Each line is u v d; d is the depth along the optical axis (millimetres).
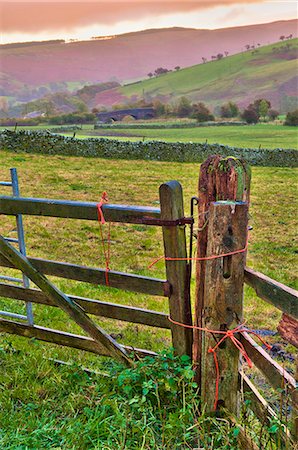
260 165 25203
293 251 9055
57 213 3225
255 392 2693
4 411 3090
